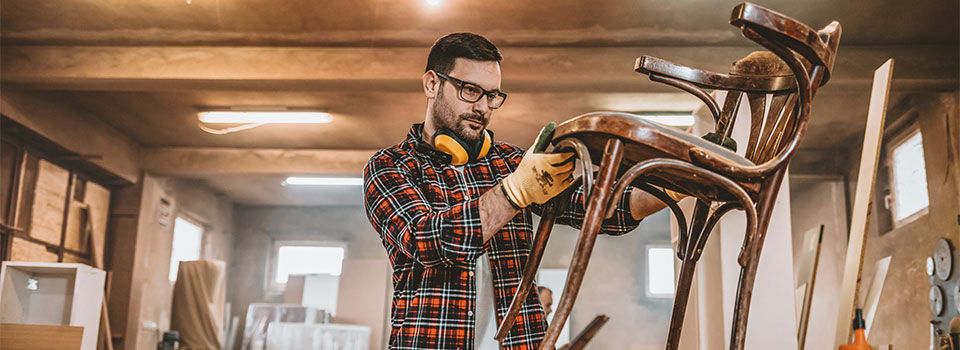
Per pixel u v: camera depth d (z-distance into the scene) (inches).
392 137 410.3
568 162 40.9
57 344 198.7
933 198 310.5
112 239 430.0
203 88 294.8
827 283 413.7
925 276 316.8
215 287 443.5
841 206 407.2
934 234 309.6
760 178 38.8
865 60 278.7
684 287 46.2
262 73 284.7
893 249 347.6
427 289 53.4
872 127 123.2
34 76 289.3
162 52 288.5
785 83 43.6
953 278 289.9
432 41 278.4
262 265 571.5
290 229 577.6
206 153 441.7
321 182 463.2
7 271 213.0
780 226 94.3
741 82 46.2
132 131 411.2
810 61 38.9
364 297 455.8
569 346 217.3
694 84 47.9
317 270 569.0
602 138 37.5
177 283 440.5
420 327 52.5
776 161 37.7
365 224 574.9
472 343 52.5
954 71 276.7
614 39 273.6
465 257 45.4
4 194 331.3
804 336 127.6
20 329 198.5
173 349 415.2
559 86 284.7
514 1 245.1
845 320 116.3
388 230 51.1
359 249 570.3
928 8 249.1
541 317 55.7
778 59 44.6
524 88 287.0
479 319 55.4
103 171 404.5
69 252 387.9
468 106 57.2
